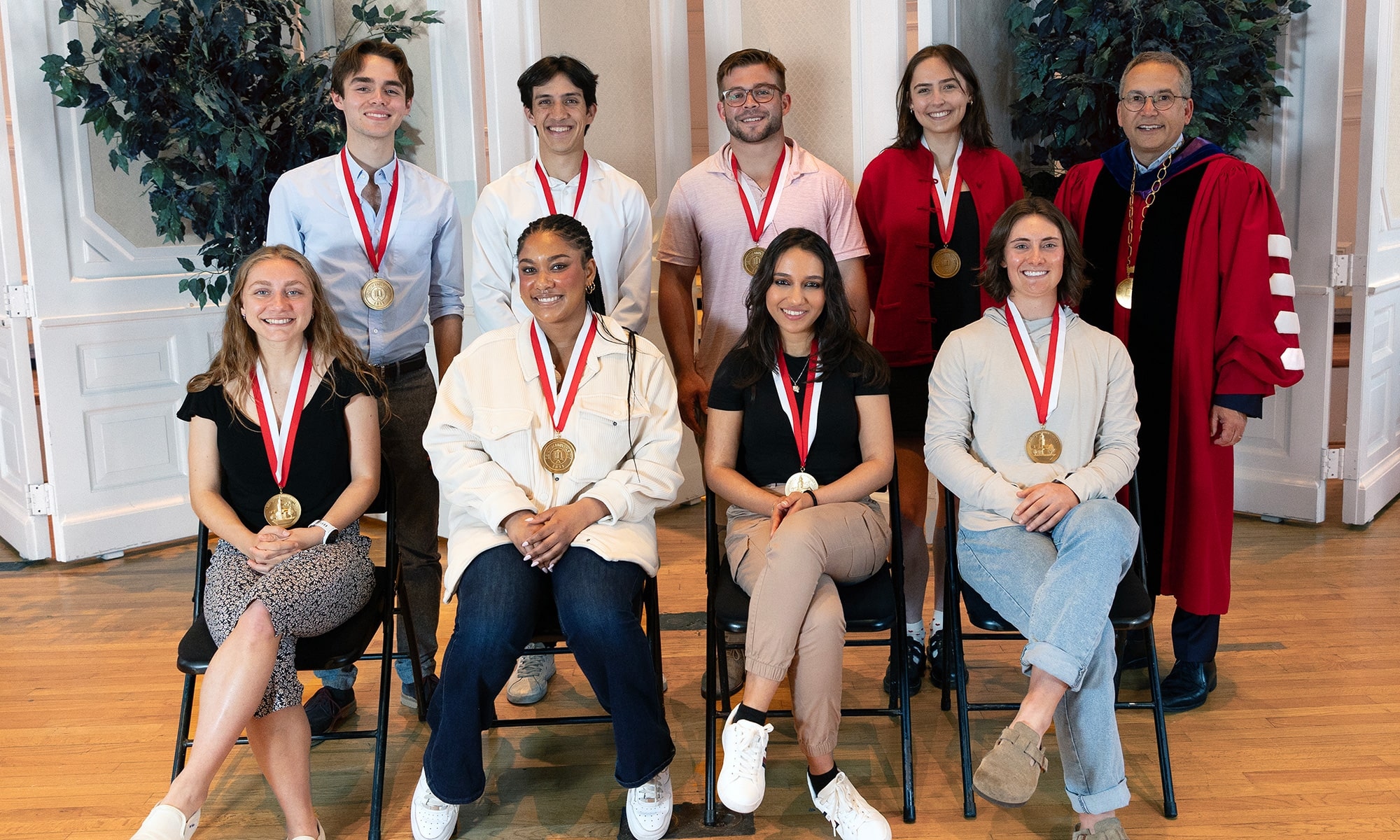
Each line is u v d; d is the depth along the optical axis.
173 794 2.14
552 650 2.63
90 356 4.28
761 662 2.31
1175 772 2.65
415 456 3.00
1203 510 2.90
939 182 3.17
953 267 3.12
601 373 2.58
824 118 4.11
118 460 4.41
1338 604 3.66
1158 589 2.98
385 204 2.91
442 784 2.34
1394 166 4.49
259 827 2.52
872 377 2.66
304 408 2.55
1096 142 3.85
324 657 2.38
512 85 4.07
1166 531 2.95
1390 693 3.02
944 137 3.15
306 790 2.38
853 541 2.46
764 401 2.67
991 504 2.50
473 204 4.17
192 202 4.04
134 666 3.40
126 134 3.91
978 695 3.11
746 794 2.27
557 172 2.97
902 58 3.90
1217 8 3.64
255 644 2.24
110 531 4.38
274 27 4.02
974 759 2.75
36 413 4.28
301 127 4.02
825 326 2.68
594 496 2.47
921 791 2.61
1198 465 2.90
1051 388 2.59
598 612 2.30
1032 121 4.03
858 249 3.10
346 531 2.54
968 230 3.14
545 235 2.49
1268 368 2.82
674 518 4.86
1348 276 4.30
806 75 4.12
